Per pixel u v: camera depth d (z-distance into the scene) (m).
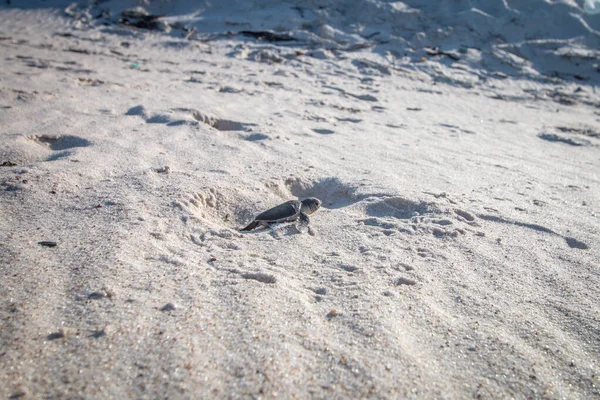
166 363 1.67
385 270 2.45
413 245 2.79
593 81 13.51
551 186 4.25
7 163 3.63
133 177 3.45
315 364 1.72
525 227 3.14
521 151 5.79
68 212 2.85
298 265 2.51
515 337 1.99
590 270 2.60
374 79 11.08
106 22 15.21
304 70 11.36
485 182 4.19
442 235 2.94
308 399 1.57
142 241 2.55
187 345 1.76
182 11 16.52
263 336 1.84
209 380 1.61
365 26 15.40
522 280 2.46
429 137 6.06
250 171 3.91
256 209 3.29
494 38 15.12
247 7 16.17
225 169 3.87
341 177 3.95
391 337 1.89
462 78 12.49
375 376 1.68
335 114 6.92
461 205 3.44
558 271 2.57
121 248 2.44
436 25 15.36
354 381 1.66
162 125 5.15
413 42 14.59
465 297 2.27
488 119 8.10
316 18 15.52
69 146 4.36
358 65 12.45
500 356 1.86
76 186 3.25
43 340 1.75
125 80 8.30
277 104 7.23
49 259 2.30
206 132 4.96
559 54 14.28
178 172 3.65
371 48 14.16
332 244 2.79
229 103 6.92
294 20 15.32
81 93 6.62
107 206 2.95
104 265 2.27
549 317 2.15
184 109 5.87
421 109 8.36
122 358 1.68
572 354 1.91
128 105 6.12
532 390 1.71
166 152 4.22
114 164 3.77
